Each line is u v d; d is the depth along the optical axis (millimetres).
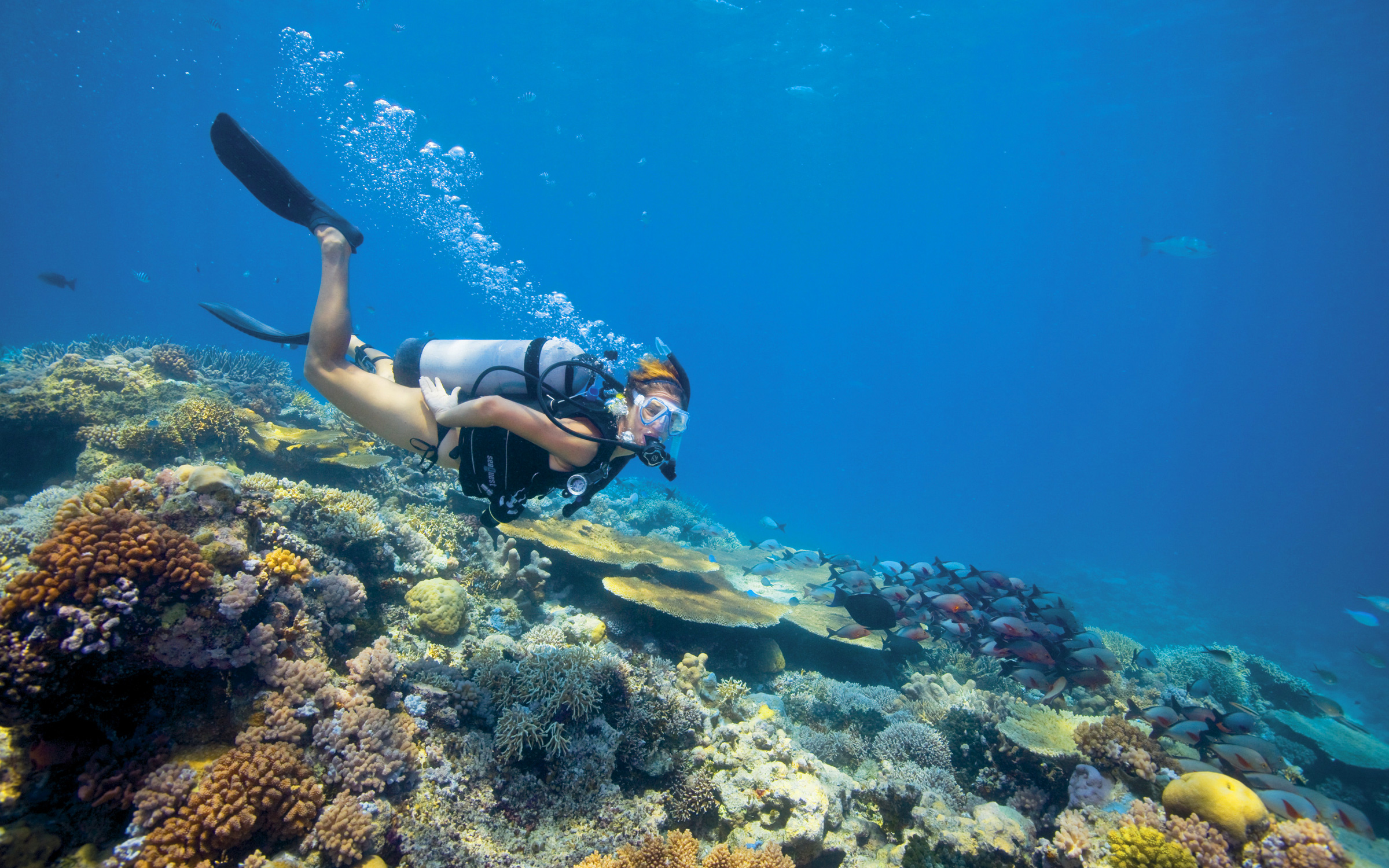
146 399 7980
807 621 8414
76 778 2879
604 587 7332
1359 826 5020
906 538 51625
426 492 8172
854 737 6406
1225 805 4469
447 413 2771
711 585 8180
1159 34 28250
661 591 7258
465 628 5461
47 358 12117
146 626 3029
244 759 2992
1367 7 24031
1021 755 6043
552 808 3973
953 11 27766
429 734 3998
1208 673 10977
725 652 7551
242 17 32031
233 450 7641
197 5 30688
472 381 2924
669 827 4285
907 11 28125
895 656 8789
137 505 3666
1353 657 24125
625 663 5133
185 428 7246
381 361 3389
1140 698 8633
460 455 2998
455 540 6938
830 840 4578
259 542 4117
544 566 7023
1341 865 4098
